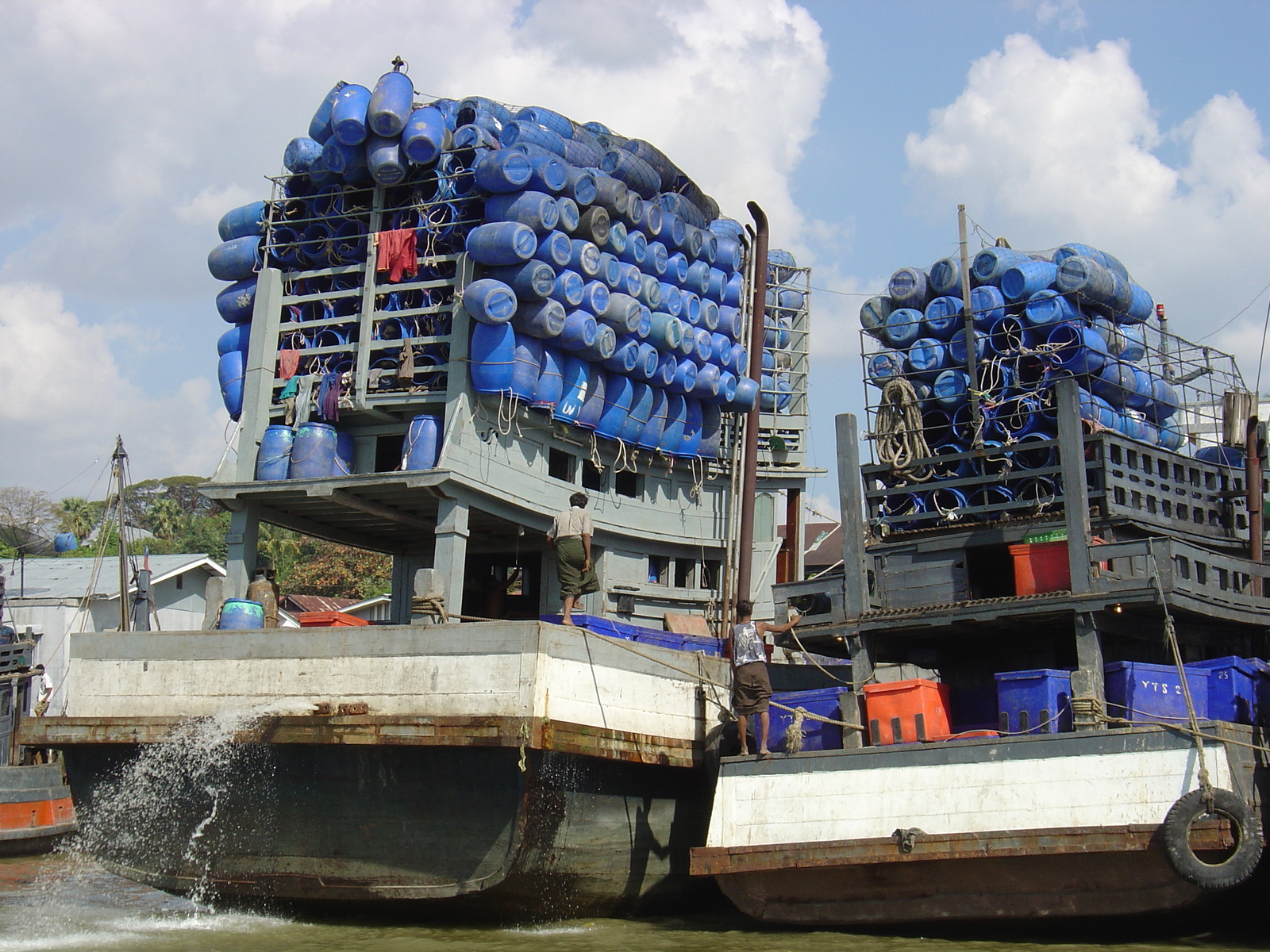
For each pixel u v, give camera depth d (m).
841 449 18.28
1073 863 14.48
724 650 21.91
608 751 16.14
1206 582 16.30
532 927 16.59
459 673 15.41
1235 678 15.67
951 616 17.08
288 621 37.66
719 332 24.95
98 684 17.36
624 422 22.52
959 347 20.02
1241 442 20.22
